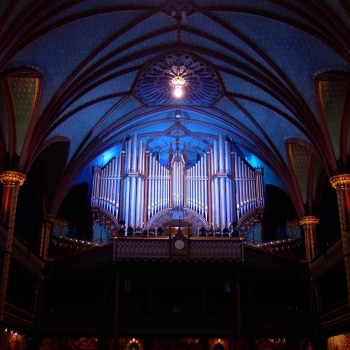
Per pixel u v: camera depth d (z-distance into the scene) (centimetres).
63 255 2984
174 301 3061
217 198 3056
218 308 3045
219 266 2544
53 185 2856
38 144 2403
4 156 2323
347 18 1838
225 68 2633
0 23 1766
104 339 2627
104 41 2323
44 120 2381
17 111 2306
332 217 3297
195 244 2419
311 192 2909
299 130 2661
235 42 2400
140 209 3006
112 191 3073
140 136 3238
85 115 2748
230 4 2183
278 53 2328
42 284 2730
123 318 2605
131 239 2425
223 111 2988
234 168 3167
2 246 2161
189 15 2300
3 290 2130
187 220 3023
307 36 2134
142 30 2366
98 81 2538
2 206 2239
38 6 1866
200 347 2969
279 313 2691
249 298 2833
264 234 3278
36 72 2209
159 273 2680
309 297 2945
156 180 3117
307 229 2875
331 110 2359
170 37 2478
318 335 2670
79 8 2061
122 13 2209
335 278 2714
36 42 2067
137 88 2794
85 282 2866
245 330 2611
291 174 2908
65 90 2405
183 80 2745
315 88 2319
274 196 3406
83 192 3356
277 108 2661
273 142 2914
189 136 3294
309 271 2800
